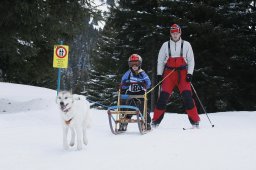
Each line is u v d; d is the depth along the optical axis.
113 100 27.52
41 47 17.12
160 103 9.68
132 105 9.03
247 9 21.59
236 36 20.48
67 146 6.94
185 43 9.68
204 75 20.27
